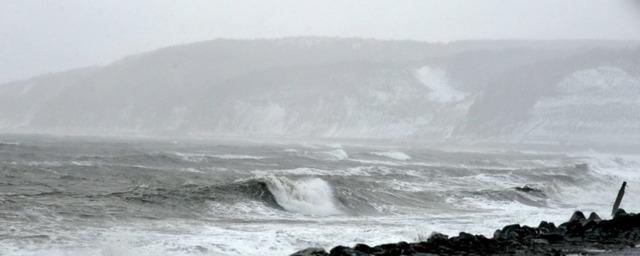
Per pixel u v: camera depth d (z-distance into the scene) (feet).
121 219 158.20
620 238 153.17
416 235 156.04
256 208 194.80
